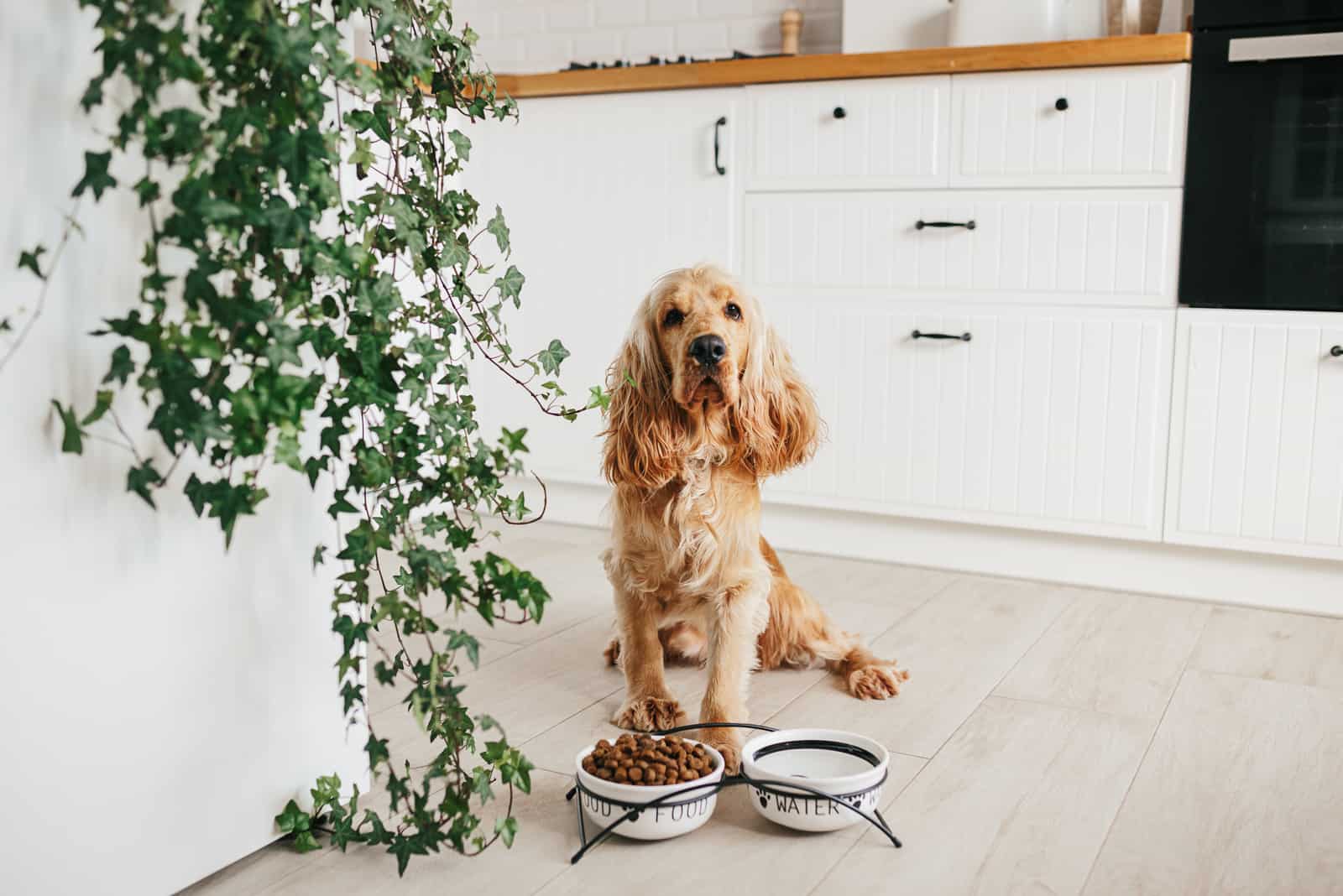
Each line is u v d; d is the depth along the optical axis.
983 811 1.49
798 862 1.35
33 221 1.05
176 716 1.23
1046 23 2.82
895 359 2.67
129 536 1.17
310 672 1.40
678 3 3.53
